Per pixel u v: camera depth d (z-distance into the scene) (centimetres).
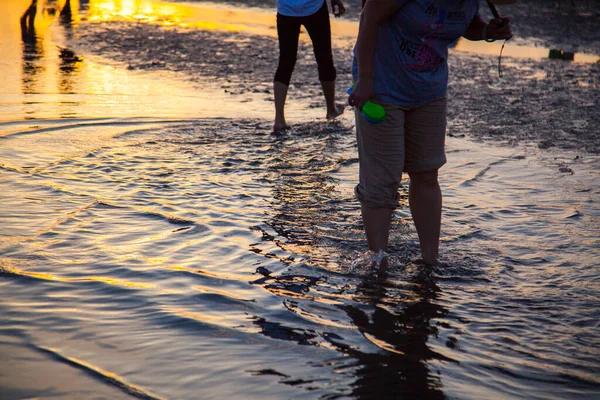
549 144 655
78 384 247
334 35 1421
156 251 375
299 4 692
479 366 269
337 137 674
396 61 352
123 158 565
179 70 1042
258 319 302
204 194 480
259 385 250
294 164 572
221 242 391
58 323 291
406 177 554
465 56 1252
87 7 1897
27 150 576
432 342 287
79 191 473
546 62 1188
